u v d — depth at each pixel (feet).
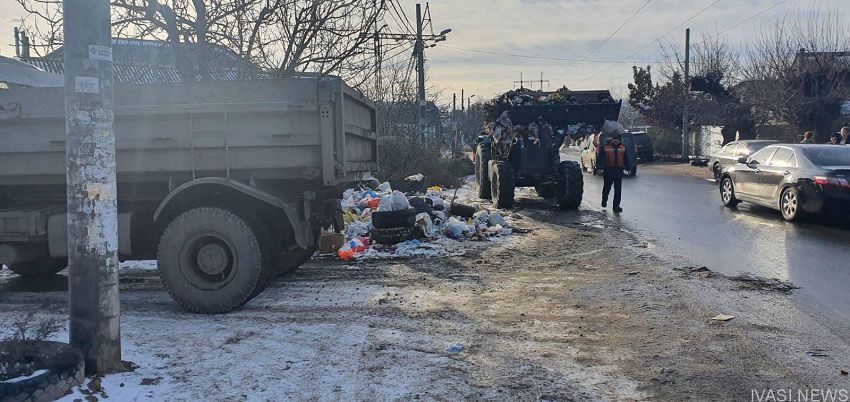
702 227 38.93
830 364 15.69
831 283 23.95
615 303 21.49
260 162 21.02
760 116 104.47
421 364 15.75
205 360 15.87
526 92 58.49
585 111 53.52
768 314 19.88
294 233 21.71
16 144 21.34
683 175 86.53
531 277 25.75
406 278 25.64
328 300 22.15
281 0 36.52
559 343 17.43
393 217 32.63
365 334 18.11
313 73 40.19
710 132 124.26
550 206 50.96
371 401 13.57
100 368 14.57
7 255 21.62
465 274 26.35
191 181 20.58
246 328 18.75
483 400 13.67
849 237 34.78
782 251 30.60
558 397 13.88
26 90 21.22
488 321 19.49
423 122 84.28
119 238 21.03
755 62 101.55
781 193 41.93
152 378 14.53
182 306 20.62
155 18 34.83
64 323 19.36
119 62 34.55
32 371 13.33
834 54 93.09
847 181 37.78
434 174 69.15
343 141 21.06
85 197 14.28
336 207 26.35
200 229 20.34
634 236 35.53
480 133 69.62
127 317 20.18
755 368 15.47
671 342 17.39
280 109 20.47
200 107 20.61
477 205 52.49
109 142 14.56
